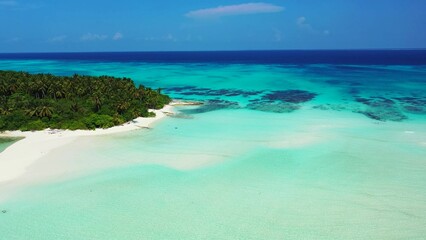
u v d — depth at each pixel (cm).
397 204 3409
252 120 6506
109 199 3481
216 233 2952
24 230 2964
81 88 7369
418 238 2891
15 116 5788
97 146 5034
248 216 3197
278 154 4700
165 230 2986
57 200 3453
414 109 7162
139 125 6172
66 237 2880
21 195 3547
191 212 3256
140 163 4412
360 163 4378
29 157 4559
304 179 3947
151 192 3628
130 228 3008
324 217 3186
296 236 2914
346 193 3625
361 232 2970
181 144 5141
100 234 2923
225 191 3659
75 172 4116
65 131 5697
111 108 6456
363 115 6756
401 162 4394
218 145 5081
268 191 3659
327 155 4647
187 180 3912
